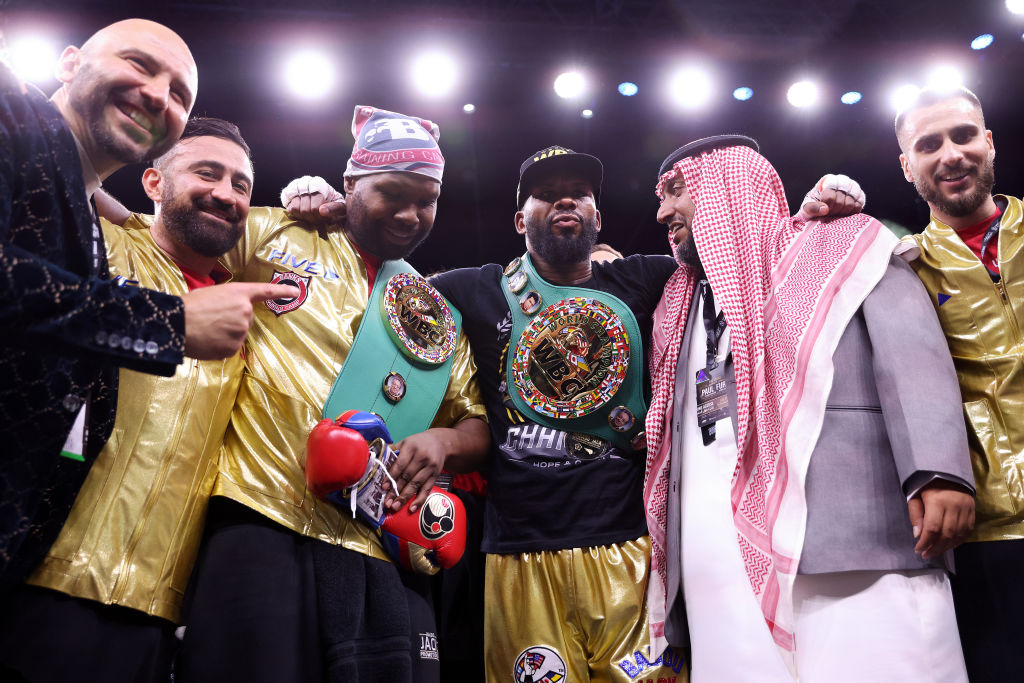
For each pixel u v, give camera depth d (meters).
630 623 2.64
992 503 2.50
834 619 2.28
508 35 6.63
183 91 2.00
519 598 2.73
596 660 2.65
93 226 2.00
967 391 2.65
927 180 2.88
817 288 2.57
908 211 7.64
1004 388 2.58
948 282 2.72
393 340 2.57
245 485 2.22
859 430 2.42
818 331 2.50
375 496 2.26
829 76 6.86
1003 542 2.50
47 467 1.73
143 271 2.29
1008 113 6.69
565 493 2.76
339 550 2.25
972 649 2.56
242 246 2.59
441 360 2.67
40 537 1.88
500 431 2.88
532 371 2.88
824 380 2.44
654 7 6.62
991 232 2.78
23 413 1.67
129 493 2.04
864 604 2.27
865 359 2.51
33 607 1.88
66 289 1.50
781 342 2.55
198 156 2.37
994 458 2.53
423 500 2.35
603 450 2.83
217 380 2.27
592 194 3.09
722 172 2.89
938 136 2.86
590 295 2.98
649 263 3.12
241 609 2.09
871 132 7.10
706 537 2.55
